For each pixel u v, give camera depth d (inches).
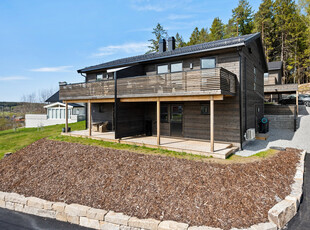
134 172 230.1
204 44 484.1
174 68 424.5
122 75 414.3
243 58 365.4
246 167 233.6
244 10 1437.0
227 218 154.2
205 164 236.4
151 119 469.1
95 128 524.4
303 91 1118.4
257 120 506.9
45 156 316.5
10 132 647.1
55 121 866.1
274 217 151.0
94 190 209.6
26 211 203.9
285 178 225.8
